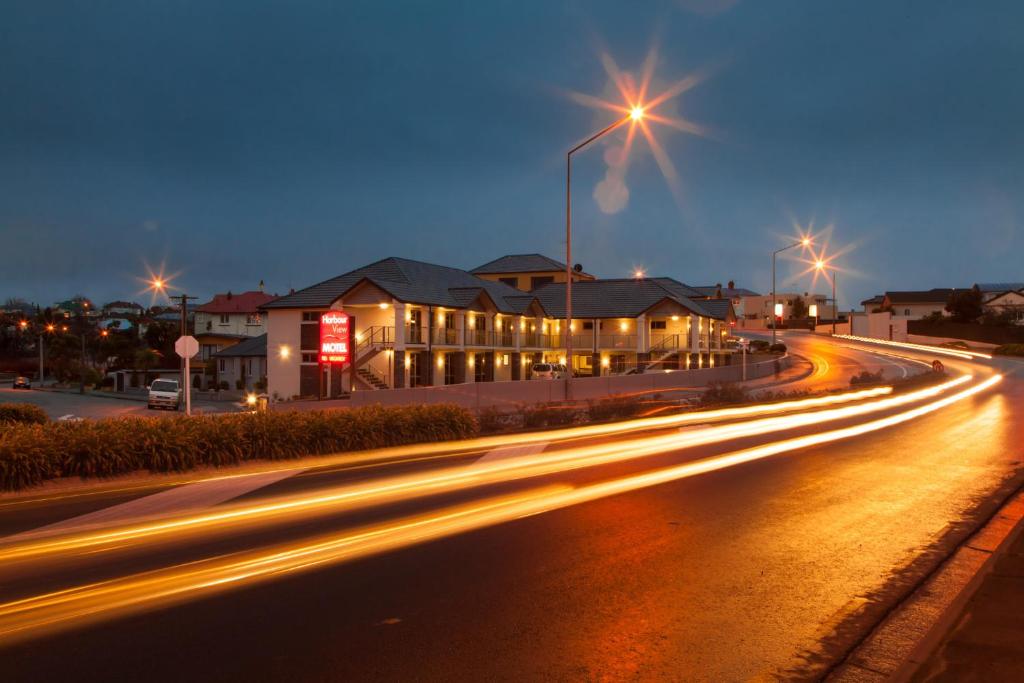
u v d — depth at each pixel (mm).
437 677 5227
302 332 47688
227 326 86312
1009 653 5121
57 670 5355
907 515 10195
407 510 10781
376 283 45219
